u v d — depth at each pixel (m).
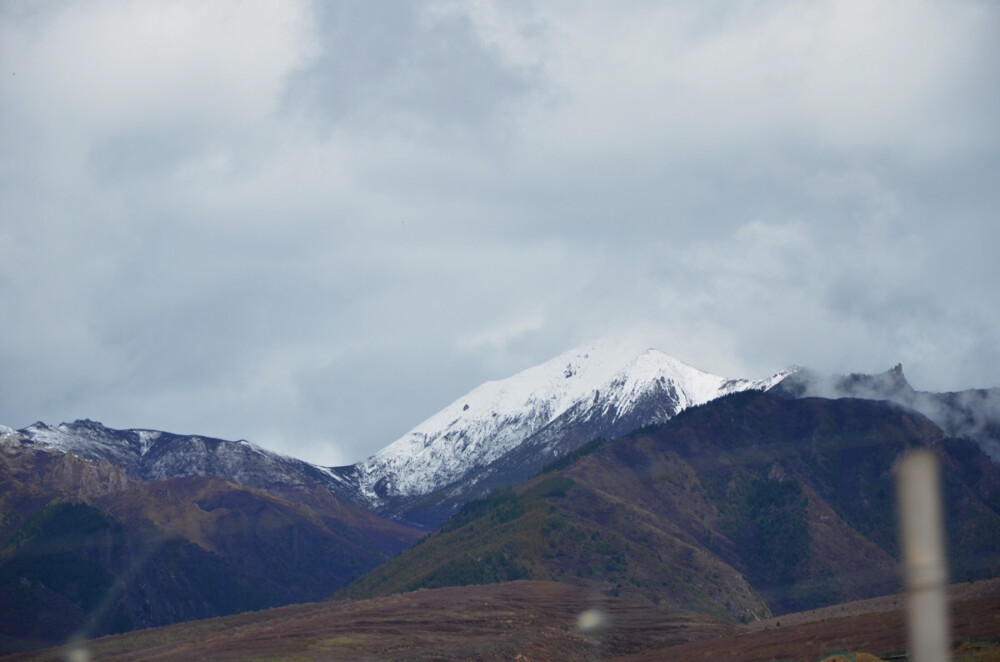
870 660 77.44
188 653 139.88
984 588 140.00
